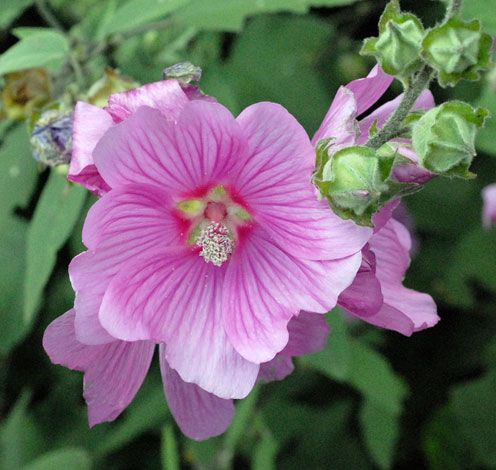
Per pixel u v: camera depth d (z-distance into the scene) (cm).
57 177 35
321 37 47
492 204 47
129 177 23
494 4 36
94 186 24
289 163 23
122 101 24
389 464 46
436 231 52
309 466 50
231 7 38
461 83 48
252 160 23
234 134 23
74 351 25
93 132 23
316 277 24
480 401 50
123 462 50
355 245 23
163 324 25
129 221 24
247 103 45
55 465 44
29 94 36
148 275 24
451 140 22
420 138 22
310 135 44
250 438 48
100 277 24
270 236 25
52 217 35
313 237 23
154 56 43
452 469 52
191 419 27
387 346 53
